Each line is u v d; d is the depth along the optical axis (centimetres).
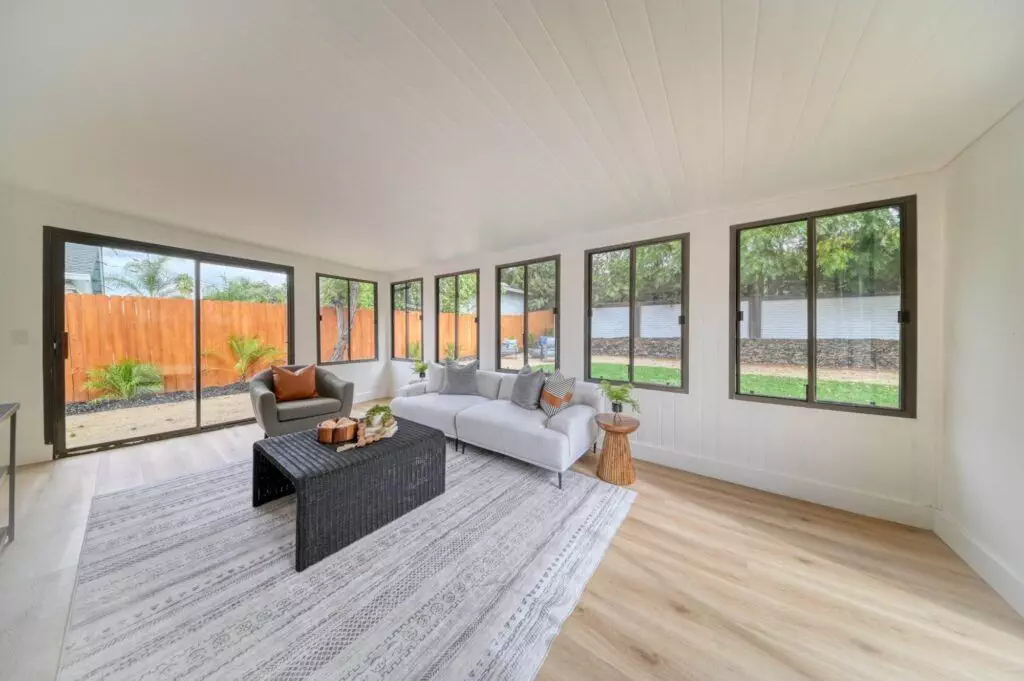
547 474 287
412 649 129
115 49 124
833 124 169
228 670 120
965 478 189
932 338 214
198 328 387
